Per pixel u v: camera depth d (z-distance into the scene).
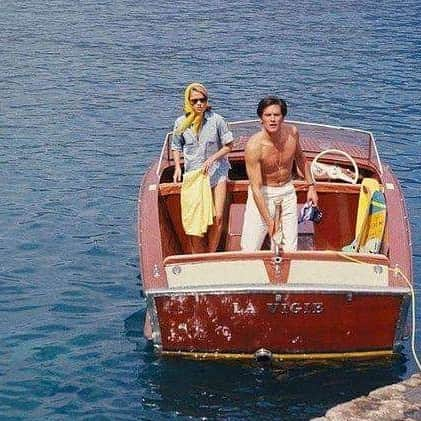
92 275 11.20
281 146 8.89
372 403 7.34
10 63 22.81
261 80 21.55
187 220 9.77
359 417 7.15
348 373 8.70
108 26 27.77
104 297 10.62
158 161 11.60
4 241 12.16
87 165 15.44
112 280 11.07
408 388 7.56
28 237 12.33
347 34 26.98
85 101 19.52
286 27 27.94
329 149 11.38
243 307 8.31
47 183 14.48
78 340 9.59
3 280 10.99
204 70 22.44
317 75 22.08
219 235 9.96
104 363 9.09
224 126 9.92
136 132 17.41
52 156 15.87
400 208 10.07
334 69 22.67
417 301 10.41
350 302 8.32
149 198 10.25
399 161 15.77
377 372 8.74
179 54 24.14
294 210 9.19
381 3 32.34
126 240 12.30
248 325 8.43
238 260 8.77
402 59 23.86
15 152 16.03
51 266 11.45
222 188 9.94
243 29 27.58
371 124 18.14
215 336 8.53
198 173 9.75
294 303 8.26
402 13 30.45
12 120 17.98
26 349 9.39
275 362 8.70
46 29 27.14
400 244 9.27
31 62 23.00
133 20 28.77
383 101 19.81
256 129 11.98
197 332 8.54
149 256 9.10
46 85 20.80
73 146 16.45
